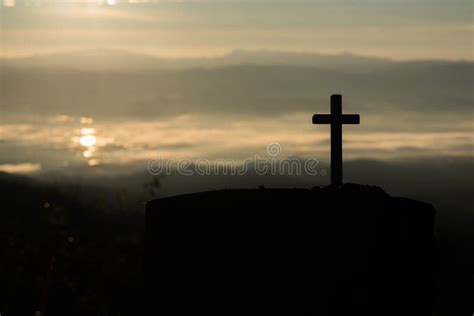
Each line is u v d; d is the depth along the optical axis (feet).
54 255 61.41
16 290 56.85
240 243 44.55
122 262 61.36
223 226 44.70
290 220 44.55
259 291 44.21
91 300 56.95
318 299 44.14
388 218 45.57
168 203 45.75
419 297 46.93
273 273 44.32
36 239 64.75
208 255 44.73
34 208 85.10
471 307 60.85
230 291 44.39
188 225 45.09
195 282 44.80
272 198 44.98
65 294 57.26
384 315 45.14
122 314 56.75
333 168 52.54
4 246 61.87
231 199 45.09
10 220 76.54
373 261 44.70
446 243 78.54
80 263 60.85
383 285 45.09
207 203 45.09
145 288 46.24
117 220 78.59
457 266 70.08
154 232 45.96
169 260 45.37
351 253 44.50
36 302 56.18
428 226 47.42
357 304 44.34
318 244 44.47
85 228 74.54
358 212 44.86
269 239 44.42
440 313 59.82
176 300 45.09
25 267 59.82
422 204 47.34
